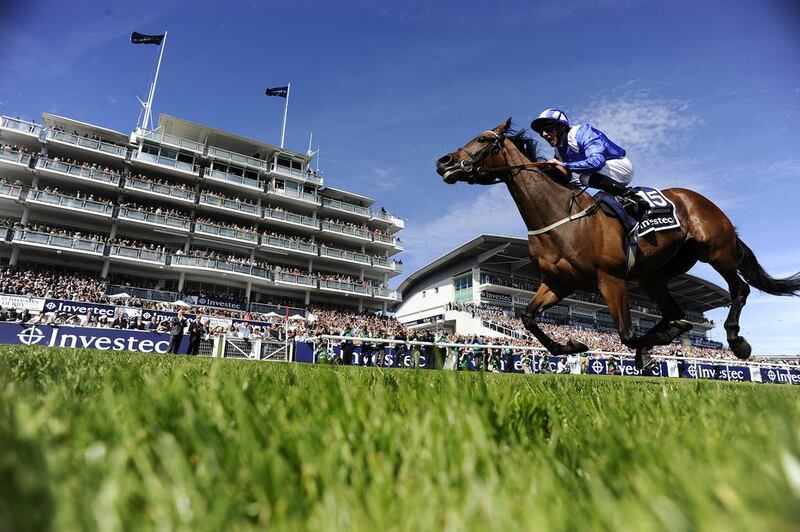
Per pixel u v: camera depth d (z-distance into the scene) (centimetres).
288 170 5319
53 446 105
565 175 486
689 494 77
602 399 261
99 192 4353
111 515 66
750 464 90
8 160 3844
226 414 150
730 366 2630
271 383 260
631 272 468
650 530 67
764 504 63
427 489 90
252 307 4331
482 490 81
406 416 163
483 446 112
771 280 529
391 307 9144
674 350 4419
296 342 1962
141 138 4491
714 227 496
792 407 179
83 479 87
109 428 124
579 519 77
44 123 4300
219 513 77
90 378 262
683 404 239
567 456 134
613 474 110
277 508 84
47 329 1722
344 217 5803
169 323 2122
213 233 4594
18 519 63
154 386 183
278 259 5231
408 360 2053
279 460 98
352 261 5494
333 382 199
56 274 3691
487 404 165
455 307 5878
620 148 505
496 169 492
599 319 6575
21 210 4103
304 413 158
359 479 98
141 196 4431
